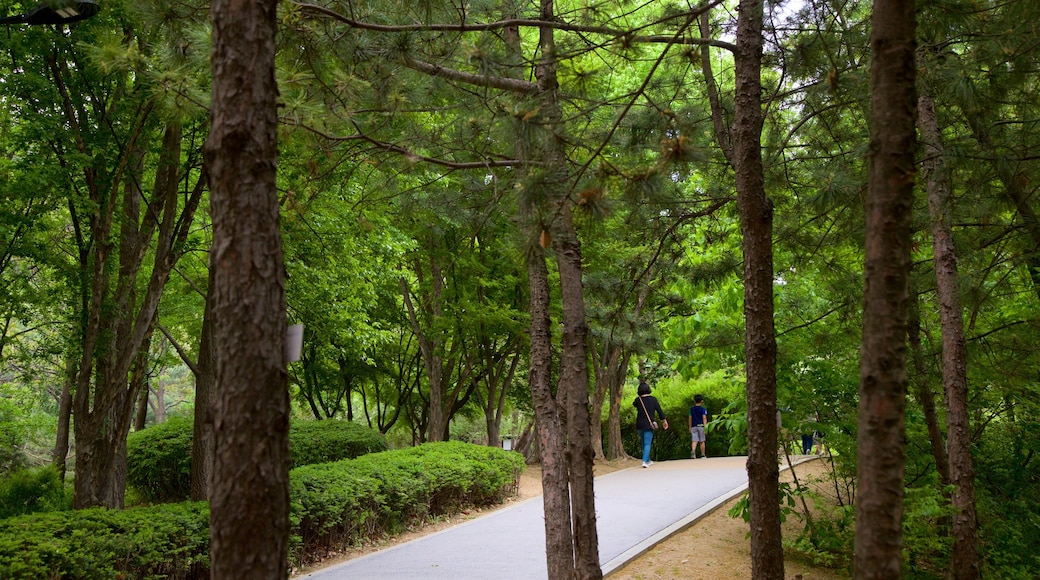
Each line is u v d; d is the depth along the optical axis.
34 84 7.51
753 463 4.25
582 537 4.46
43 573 4.80
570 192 3.23
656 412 16.45
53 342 10.28
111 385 8.07
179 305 14.36
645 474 14.52
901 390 2.38
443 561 7.30
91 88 7.97
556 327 14.01
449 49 4.59
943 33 4.82
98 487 8.20
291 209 5.15
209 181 2.62
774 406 4.28
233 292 2.49
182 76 4.06
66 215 10.43
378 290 15.21
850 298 7.00
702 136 5.62
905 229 2.43
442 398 17.17
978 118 5.55
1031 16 4.70
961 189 6.04
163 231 8.52
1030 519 7.39
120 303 8.72
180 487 12.47
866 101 5.18
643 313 7.68
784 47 5.29
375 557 7.65
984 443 8.18
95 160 8.02
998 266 6.93
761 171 4.41
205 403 9.84
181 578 5.98
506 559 7.31
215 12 2.64
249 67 2.60
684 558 7.32
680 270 7.43
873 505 2.34
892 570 2.29
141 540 5.61
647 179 3.14
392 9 4.58
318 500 7.48
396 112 4.51
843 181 5.43
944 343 6.15
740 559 7.24
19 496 10.10
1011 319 7.88
